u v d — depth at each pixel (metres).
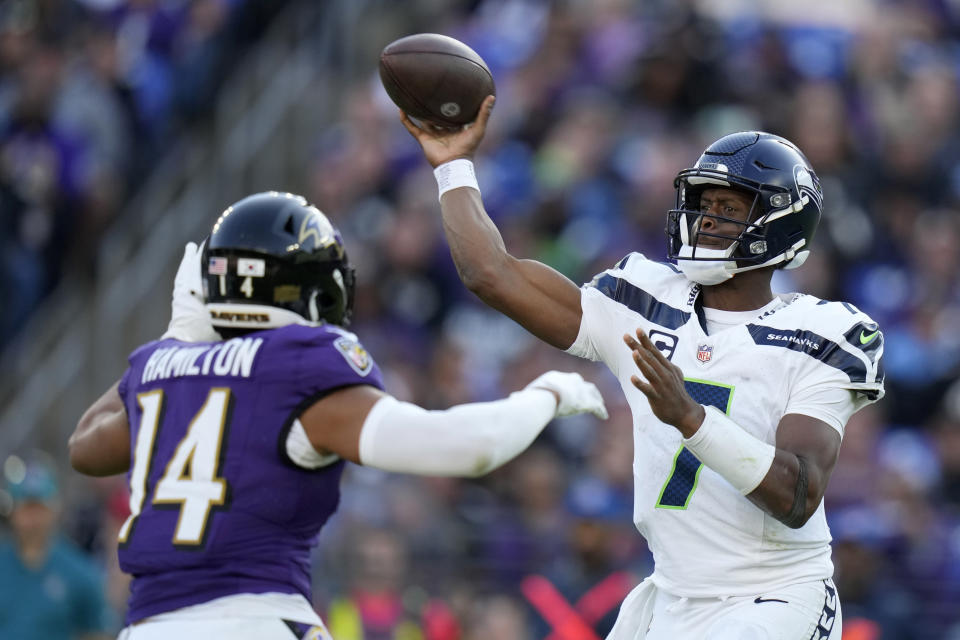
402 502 31.25
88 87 43.25
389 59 15.41
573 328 15.29
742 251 14.85
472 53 15.52
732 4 46.59
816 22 46.16
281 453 13.57
